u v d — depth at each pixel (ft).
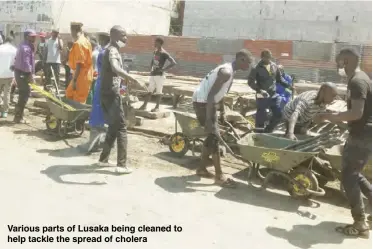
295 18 85.46
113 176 20.21
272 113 26.63
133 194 18.17
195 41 71.05
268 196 19.04
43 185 18.44
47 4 76.48
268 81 26.23
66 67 41.63
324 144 18.47
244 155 19.21
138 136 28.14
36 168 20.57
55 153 23.22
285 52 64.44
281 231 15.67
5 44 30.32
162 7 97.09
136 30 91.61
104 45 24.47
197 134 22.88
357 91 14.64
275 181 21.02
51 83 41.34
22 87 28.99
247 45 67.10
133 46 74.38
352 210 15.69
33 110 33.50
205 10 94.53
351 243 15.07
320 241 15.08
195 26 95.66
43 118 31.73
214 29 93.76
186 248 14.03
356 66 15.26
